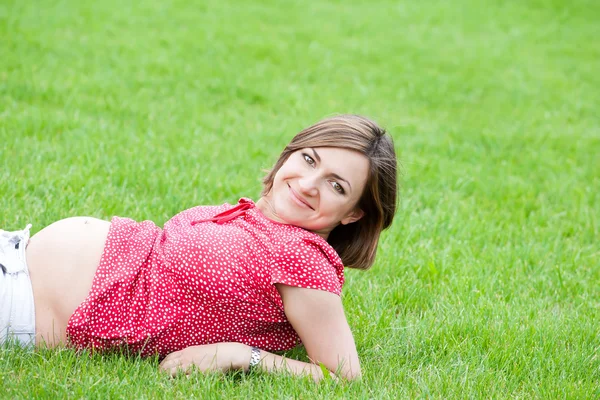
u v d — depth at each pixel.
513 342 3.18
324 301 2.71
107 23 8.95
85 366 2.64
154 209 4.26
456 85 8.51
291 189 2.82
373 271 3.89
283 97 7.29
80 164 4.80
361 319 3.33
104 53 7.76
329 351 2.75
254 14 10.69
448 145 6.38
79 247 2.80
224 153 5.51
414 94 7.99
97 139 5.31
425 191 5.24
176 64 7.78
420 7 12.50
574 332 3.37
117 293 2.74
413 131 6.75
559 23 12.41
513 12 12.79
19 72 6.68
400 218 4.66
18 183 4.28
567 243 4.60
